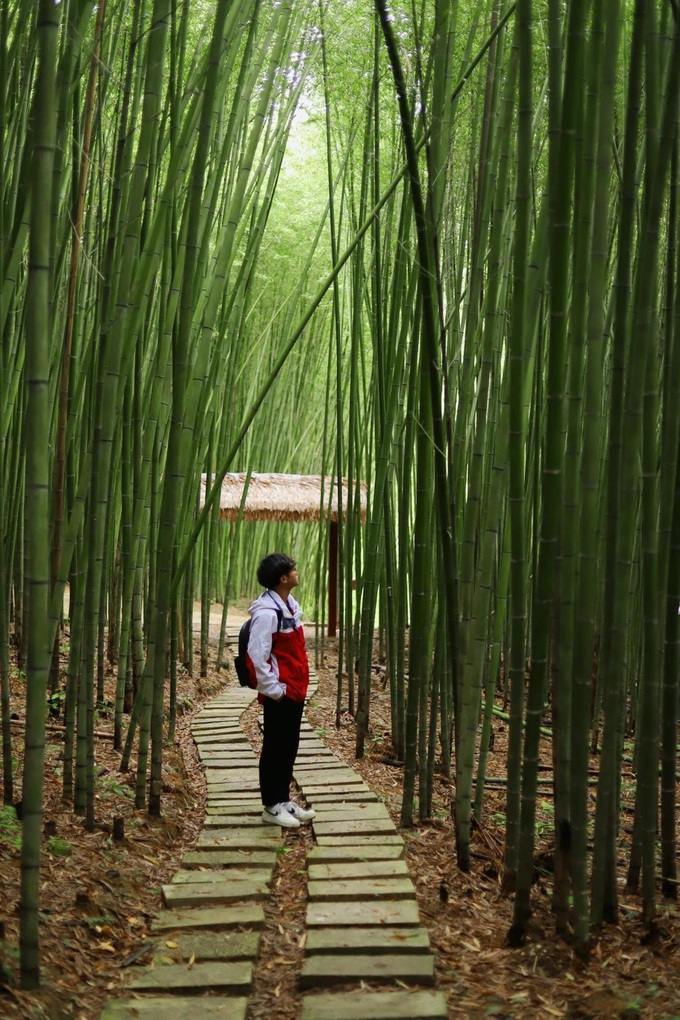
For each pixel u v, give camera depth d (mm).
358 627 5645
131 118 3521
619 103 3949
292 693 3404
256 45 4055
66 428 3750
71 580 4406
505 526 3359
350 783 4055
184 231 3303
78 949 2252
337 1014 2049
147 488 4000
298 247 10586
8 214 2904
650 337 2566
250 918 2541
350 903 2676
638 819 2836
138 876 2809
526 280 2354
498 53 3131
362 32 4195
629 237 2244
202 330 3270
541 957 2346
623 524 2367
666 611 2789
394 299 4590
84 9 2529
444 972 2299
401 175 3252
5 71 2643
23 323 3975
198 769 4348
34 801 1976
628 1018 1994
